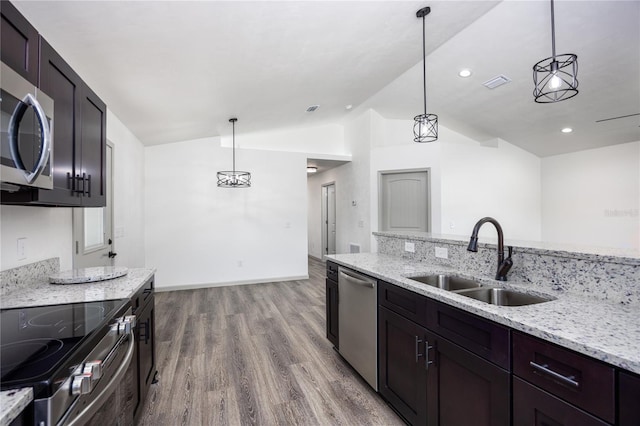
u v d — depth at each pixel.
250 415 1.98
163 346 3.00
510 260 1.77
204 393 2.22
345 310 2.58
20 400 0.73
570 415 0.98
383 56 3.14
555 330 1.05
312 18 2.17
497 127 5.28
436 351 1.59
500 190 5.84
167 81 2.75
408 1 2.23
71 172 1.59
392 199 5.67
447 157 5.38
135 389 1.73
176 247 5.25
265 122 5.00
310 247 9.16
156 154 5.18
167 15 1.80
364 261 2.61
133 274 2.12
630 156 5.21
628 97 3.81
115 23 1.79
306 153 6.03
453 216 5.40
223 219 5.49
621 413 0.86
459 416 1.44
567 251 1.54
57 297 1.54
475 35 3.04
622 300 1.34
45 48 1.33
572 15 2.62
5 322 1.19
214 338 3.19
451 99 4.62
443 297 1.53
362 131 5.99
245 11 1.92
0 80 1.01
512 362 1.18
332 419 1.94
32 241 1.89
